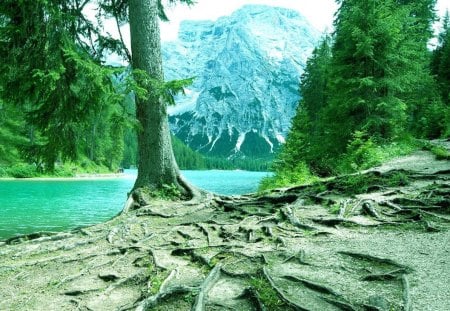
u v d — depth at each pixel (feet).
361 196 32.71
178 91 38.68
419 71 69.77
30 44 35.73
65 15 35.50
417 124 122.21
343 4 97.60
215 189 135.54
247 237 25.52
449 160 48.65
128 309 16.08
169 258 22.99
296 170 68.69
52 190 121.29
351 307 13.80
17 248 28.07
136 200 40.98
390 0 65.92
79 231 32.07
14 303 18.44
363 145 56.85
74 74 38.70
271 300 14.97
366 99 64.75
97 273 21.91
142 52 42.63
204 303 15.16
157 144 43.16
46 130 42.27
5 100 39.50
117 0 47.37
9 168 179.22
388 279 16.34
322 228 25.66
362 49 62.13
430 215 25.45
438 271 16.62
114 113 37.40
